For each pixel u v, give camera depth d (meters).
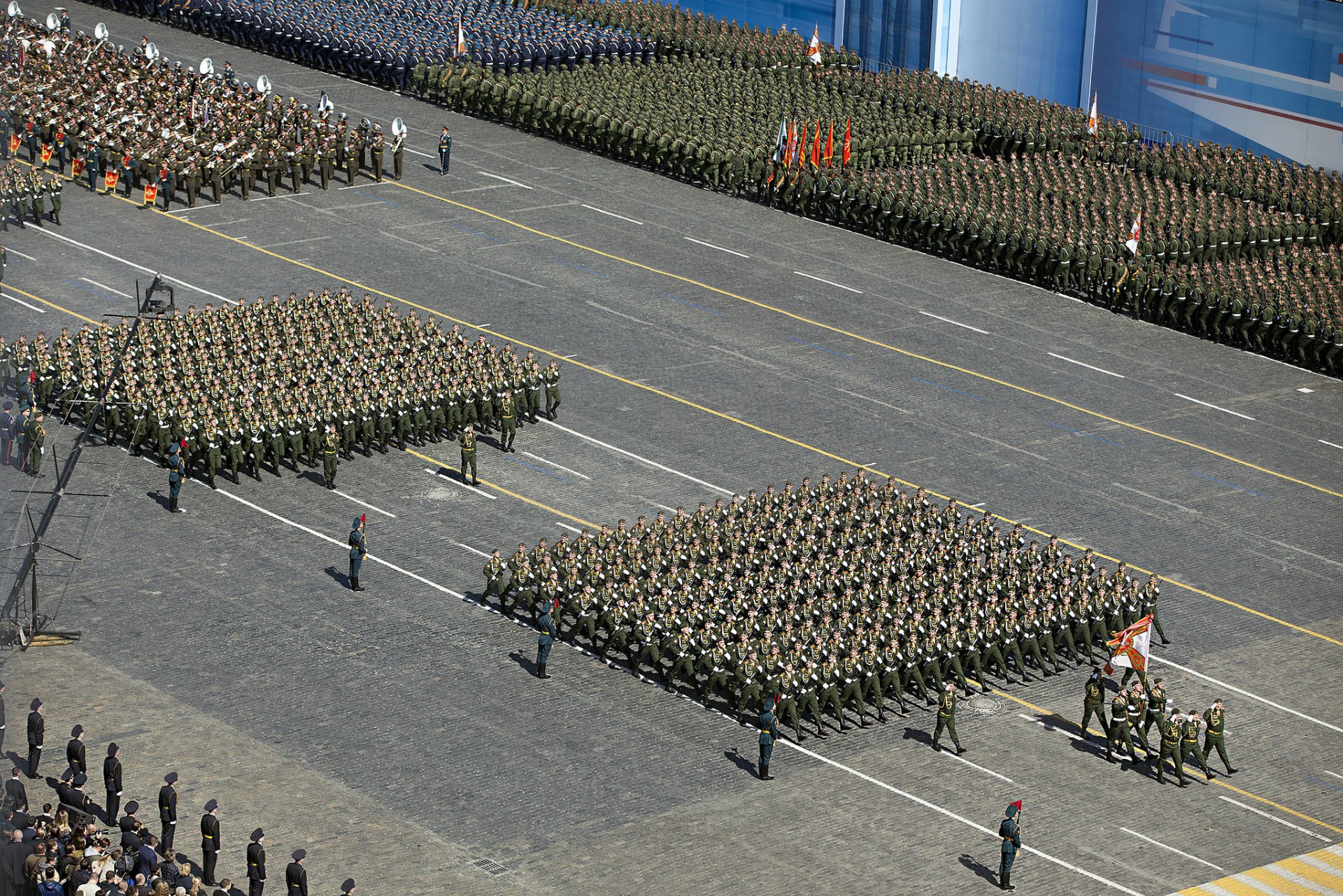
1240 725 66.94
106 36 122.81
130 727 61.16
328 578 72.00
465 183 114.25
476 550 74.88
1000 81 137.38
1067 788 62.56
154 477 79.19
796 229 111.25
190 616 68.44
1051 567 72.56
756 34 134.00
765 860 56.91
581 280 101.19
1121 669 65.69
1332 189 114.62
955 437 86.88
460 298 97.56
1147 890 57.12
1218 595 75.38
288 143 110.88
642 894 54.75
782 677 64.00
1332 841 60.59
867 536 73.88
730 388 90.25
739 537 73.12
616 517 77.81
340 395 81.69
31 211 102.50
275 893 54.03
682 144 115.62
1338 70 119.50
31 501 75.56
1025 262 105.56
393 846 56.19
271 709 62.97
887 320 99.31
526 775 60.53
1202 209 109.75
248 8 132.75
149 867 50.88
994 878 56.97
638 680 67.25
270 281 97.50
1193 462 86.50
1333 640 72.69
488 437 84.88
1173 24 127.75
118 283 95.75
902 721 66.19
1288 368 98.31
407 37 129.38
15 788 52.50
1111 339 99.62
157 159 107.38
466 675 66.25
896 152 117.88
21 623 65.69
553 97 120.88
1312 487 85.06
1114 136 122.88
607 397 88.69
